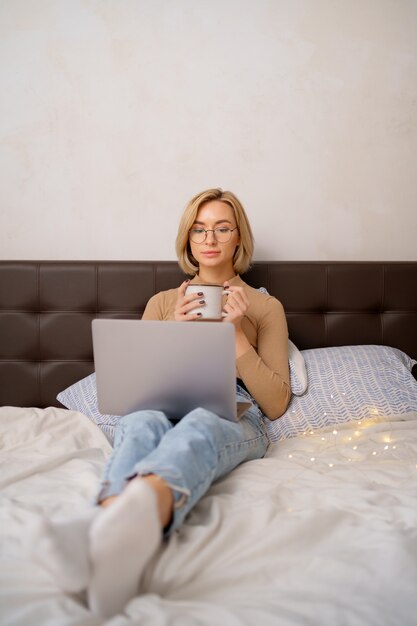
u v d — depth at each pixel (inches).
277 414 64.2
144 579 32.2
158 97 86.8
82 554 28.8
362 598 30.6
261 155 87.8
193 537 35.4
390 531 36.5
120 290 81.7
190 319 55.0
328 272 82.9
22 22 85.7
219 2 86.5
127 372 50.5
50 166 86.7
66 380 81.6
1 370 81.3
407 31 87.7
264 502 39.9
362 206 88.7
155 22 86.3
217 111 87.2
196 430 42.5
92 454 56.8
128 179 87.1
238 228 73.3
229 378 48.9
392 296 83.1
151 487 31.8
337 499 42.6
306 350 76.5
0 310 81.4
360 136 88.2
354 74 87.7
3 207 86.9
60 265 81.7
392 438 58.9
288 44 87.0
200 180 87.5
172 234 87.7
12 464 54.5
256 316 68.6
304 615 29.0
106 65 86.4
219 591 32.0
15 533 36.9
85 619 27.8
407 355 80.5
